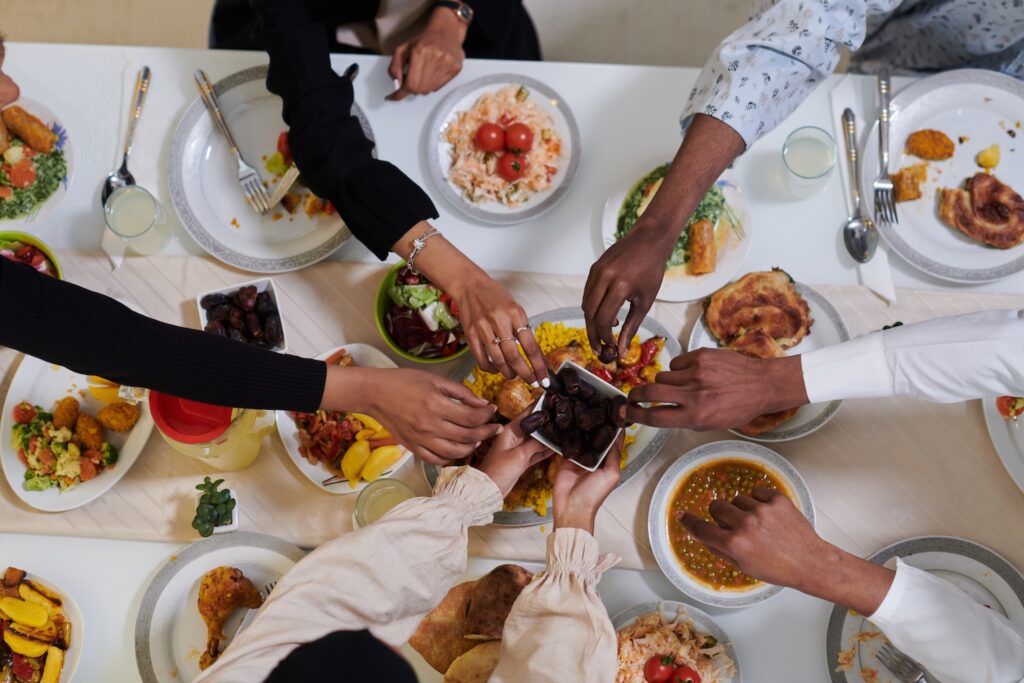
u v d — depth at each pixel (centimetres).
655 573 146
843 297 153
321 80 153
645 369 149
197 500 151
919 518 144
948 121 160
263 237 163
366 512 140
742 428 146
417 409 126
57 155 168
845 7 131
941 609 117
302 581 105
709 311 151
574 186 162
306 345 157
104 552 150
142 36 292
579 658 108
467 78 168
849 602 119
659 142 163
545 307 157
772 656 141
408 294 145
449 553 112
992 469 144
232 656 94
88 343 118
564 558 117
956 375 121
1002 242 151
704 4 279
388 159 166
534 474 144
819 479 147
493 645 135
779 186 160
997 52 172
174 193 163
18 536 151
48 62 173
